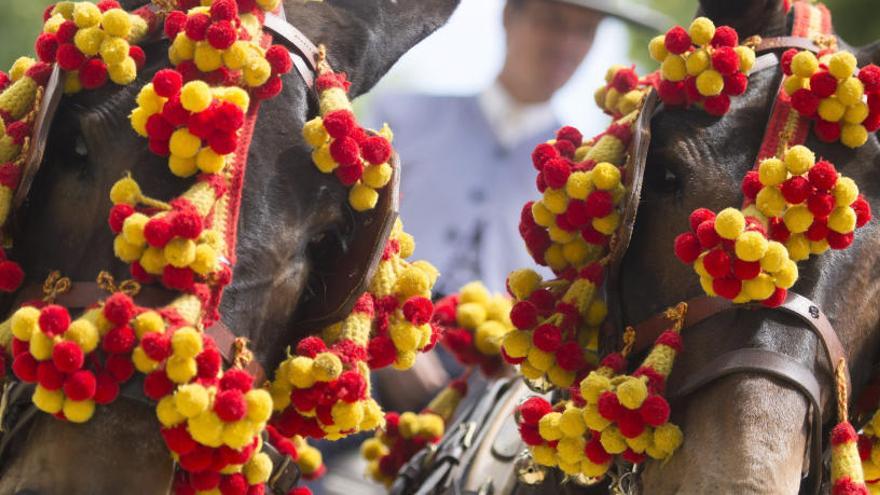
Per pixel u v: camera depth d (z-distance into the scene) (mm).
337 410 6703
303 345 6754
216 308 6293
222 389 6113
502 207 12883
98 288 6277
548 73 13305
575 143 7824
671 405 6930
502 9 13711
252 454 6336
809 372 6785
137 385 6117
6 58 17250
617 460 7246
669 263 7152
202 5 6738
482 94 13422
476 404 9492
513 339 7465
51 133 6555
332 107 6719
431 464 9102
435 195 12914
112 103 6488
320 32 7238
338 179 6750
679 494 6602
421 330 7168
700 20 7195
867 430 7277
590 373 7000
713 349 6887
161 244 6078
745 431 6582
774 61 7398
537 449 7293
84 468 5973
